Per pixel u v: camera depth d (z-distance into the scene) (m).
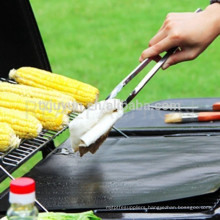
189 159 2.71
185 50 2.68
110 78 7.77
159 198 2.34
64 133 4.67
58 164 2.76
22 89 2.85
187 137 2.99
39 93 2.84
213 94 7.34
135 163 2.71
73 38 9.33
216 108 3.44
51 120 2.69
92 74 7.93
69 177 2.61
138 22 9.94
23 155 2.48
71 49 8.91
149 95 7.22
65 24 9.98
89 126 2.36
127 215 2.25
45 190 2.48
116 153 2.84
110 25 9.88
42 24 9.99
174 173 2.57
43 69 3.25
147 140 2.97
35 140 2.71
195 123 3.30
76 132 2.36
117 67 8.16
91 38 9.34
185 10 10.23
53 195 2.44
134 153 2.82
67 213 2.30
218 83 7.65
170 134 3.18
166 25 2.68
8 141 2.43
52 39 9.34
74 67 8.18
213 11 2.69
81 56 8.60
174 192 2.38
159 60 2.69
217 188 2.39
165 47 2.63
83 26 9.88
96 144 2.44
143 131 3.20
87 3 10.96
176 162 2.69
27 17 3.10
